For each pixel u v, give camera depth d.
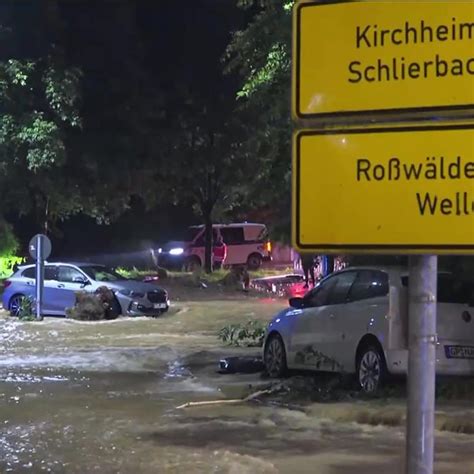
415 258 6.75
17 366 28.84
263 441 17.58
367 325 22.30
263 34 33.44
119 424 19.39
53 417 20.23
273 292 60.09
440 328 21.11
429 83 6.72
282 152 32.28
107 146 61.25
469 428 18.03
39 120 54.78
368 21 6.88
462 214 6.61
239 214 91.88
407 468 6.67
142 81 63.06
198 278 65.94
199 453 16.53
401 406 20.03
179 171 67.19
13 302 46.62
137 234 89.25
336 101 6.95
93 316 43.91
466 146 6.61
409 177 6.73
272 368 26.67
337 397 21.91
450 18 6.68
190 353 32.09
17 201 61.25
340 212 6.89
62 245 85.06
